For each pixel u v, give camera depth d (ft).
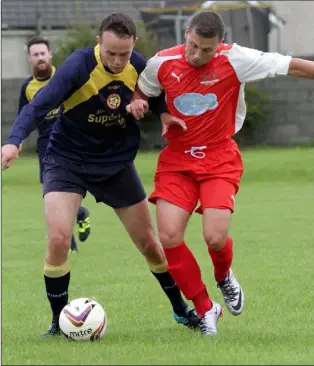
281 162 168.14
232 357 35.63
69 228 43.32
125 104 43.55
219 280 45.83
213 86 42.86
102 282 64.13
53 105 42.04
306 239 85.71
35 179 164.45
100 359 35.58
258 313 51.16
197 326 45.78
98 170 43.98
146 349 38.37
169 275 46.01
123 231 97.04
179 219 43.14
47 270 44.14
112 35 40.22
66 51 213.46
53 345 40.50
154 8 258.78
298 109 200.75
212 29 40.55
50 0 261.85
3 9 254.88
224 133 43.88
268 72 43.09
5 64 250.16
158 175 44.47
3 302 57.16
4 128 200.44
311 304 53.62
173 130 44.01
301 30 258.37
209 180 43.47
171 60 42.96
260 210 112.47
